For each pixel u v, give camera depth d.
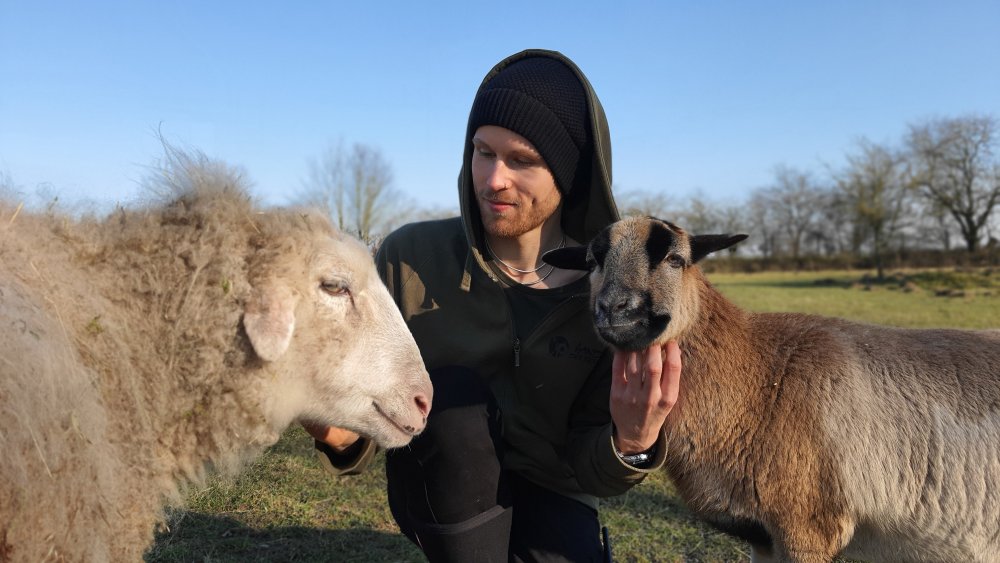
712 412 1.05
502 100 0.88
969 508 1.01
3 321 0.54
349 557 1.17
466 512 0.83
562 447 0.98
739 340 1.08
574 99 0.93
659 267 0.97
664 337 0.98
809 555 1.01
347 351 0.76
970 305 7.23
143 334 0.68
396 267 0.99
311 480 1.42
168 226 0.71
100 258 0.69
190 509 1.21
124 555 0.64
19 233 0.63
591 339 0.97
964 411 1.03
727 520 1.06
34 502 0.54
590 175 0.99
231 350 0.70
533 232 0.97
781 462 1.01
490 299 0.94
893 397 1.04
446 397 0.85
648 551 1.26
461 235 1.00
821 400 1.03
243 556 1.15
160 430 0.69
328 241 0.76
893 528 1.04
